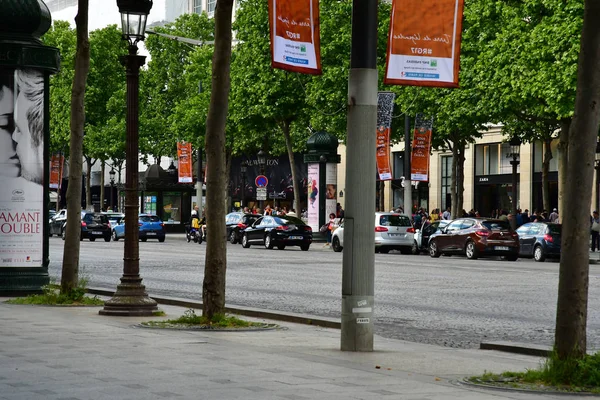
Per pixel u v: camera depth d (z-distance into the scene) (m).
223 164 20.00
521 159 81.12
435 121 66.12
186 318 20.31
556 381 12.78
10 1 27.03
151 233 82.06
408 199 67.00
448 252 57.00
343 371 13.67
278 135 93.12
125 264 22.62
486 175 84.88
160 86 104.25
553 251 53.34
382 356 16.06
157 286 34.09
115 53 105.94
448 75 16.64
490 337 20.31
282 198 108.12
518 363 15.66
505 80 54.19
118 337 17.72
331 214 73.31
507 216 71.06
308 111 76.56
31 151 27.56
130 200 22.66
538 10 53.53
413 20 16.56
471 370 14.59
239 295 30.23
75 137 25.58
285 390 11.87
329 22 70.81
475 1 59.31
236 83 79.12
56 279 35.56
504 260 55.03
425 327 22.06
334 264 46.78
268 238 66.25
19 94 27.34
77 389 11.85
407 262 49.47
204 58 92.81
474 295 30.06
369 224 16.64
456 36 16.67
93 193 132.38
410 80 16.59
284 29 17.14
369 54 16.34
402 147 94.69
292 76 75.50
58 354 15.18
